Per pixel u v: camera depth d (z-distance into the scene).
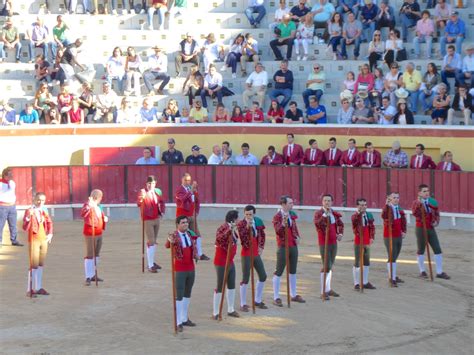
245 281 26.00
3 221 36.41
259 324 24.81
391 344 23.17
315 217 27.64
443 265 32.59
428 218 30.36
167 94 48.31
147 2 51.97
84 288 29.06
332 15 49.16
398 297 27.91
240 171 42.94
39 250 28.14
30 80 48.06
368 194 41.50
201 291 28.56
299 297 27.22
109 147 45.19
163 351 22.48
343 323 24.97
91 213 29.33
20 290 28.86
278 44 48.81
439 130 42.44
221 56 49.56
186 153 45.16
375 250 35.28
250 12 51.34
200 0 52.91
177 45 50.75
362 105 44.03
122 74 48.06
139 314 25.88
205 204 43.22
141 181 43.41
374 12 48.69
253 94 46.88
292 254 26.88
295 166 42.44
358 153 42.03
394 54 46.88
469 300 27.64
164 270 31.84
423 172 40.53
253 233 25.95
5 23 49.81
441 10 48.41
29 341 23.39
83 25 51.22
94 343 23.19
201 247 35.53
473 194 39.59
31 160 45.22
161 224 41.78
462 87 43.25
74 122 45.88
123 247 36.34
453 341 23.52
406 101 44.69
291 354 22.25
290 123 44.38
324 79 46.25
